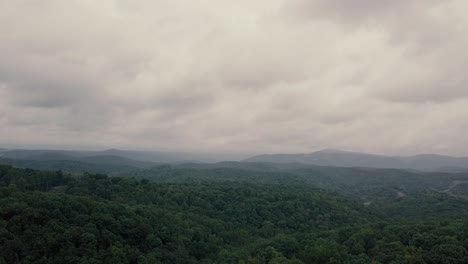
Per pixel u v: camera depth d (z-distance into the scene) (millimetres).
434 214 155750
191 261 97750
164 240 101750
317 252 93125
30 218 83250
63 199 97062
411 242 93062
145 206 120125
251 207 146750
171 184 171125
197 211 136375
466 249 86562
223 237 118188
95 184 132750
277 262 86812
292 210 148125
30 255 75500
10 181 118688
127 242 92312
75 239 82188
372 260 86188
